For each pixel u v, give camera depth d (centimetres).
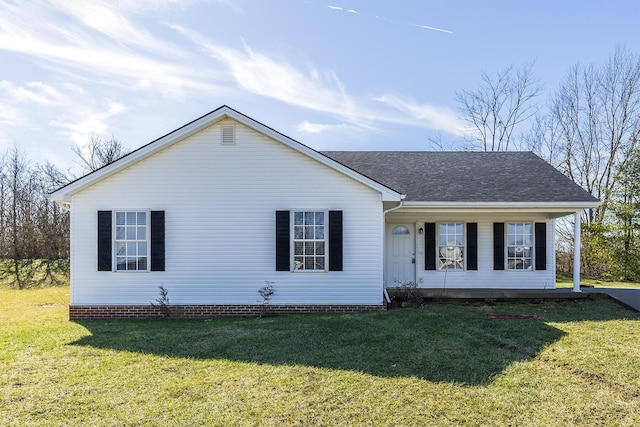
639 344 713
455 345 698
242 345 708
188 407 460
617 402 473
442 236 1330
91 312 1001
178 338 771
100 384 532
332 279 1022
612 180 2286
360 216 1027
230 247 1020
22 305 1294
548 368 588
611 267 1931
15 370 589
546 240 1306
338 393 496
